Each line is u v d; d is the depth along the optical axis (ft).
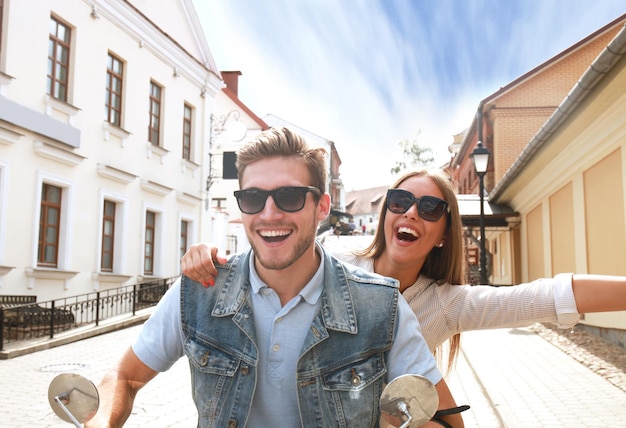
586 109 29.86
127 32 59.11
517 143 84.33
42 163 46.98
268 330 6.41
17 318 39.47
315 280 6.42
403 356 6.45
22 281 44.57
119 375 6.68
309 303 6.37
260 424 6.34
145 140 62.39
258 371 6.32
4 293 42.80
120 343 40.09
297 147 6.33
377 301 6.48
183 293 6.71
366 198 344.90
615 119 29.94
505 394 22.63
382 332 6.40
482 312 9.11
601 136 32.73
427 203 9.50
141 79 61.82
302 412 6.15
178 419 19.99
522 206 61.57
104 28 55.42
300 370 6.19
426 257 10.10
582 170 38.32
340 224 83.10
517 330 43.80
